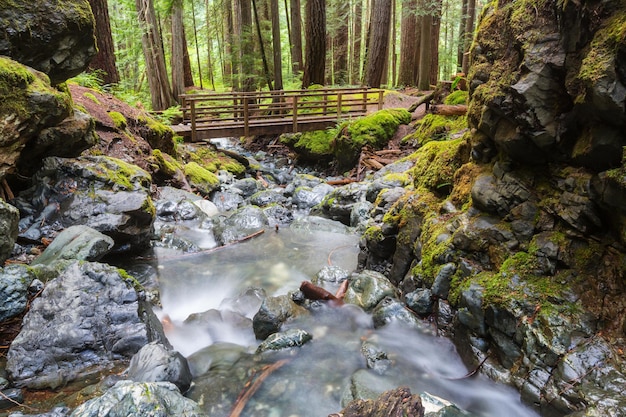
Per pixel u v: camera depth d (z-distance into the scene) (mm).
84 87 8836
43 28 5258
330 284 4938
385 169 8836
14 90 4461
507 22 3561
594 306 2826
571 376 2590
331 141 12133
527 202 3455
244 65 16578
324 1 15352
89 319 3439
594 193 2889
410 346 3729
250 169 12180
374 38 15328
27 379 3078
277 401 3143
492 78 3605
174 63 16312
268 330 4027
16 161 4598
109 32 11297
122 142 7637
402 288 4457
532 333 2885
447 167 4770
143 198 5320
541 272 3156
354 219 7309
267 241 6727
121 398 2479
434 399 2996
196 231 6832
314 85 15000
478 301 3297
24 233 4656
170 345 3738
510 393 2914
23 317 3424
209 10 26578
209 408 3059
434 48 19312
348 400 3080
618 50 2475
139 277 5078
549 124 3111
